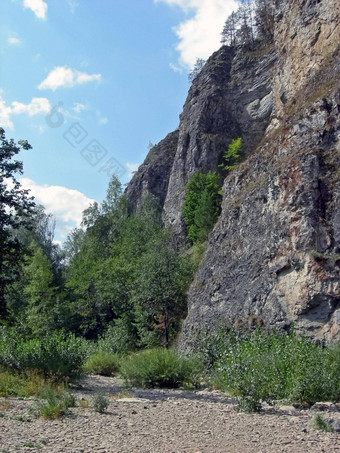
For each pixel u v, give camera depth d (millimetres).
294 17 39031
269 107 56188
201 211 46750
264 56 60688
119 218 64562
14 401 10672
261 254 23984
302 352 12000
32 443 6211
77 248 67062
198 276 30297
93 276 48469
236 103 59375
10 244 19641
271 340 14664
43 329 40875
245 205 27609
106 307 47719
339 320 18859
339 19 32156
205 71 64625
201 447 6410
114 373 21391
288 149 25422
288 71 39969
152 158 72000
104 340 34094
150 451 6082
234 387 12406
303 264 20875
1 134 19203
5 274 20375
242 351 13523
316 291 19844
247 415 9375
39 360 15281
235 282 25375
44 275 45219
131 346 35375
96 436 6914
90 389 15102
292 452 6180
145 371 16031
